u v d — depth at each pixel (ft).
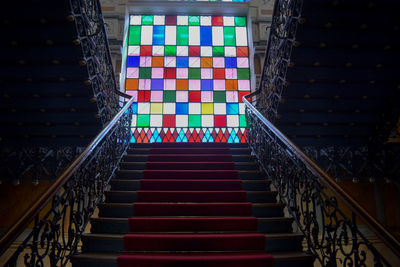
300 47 15.72
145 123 28.99
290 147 11.43
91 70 16.39
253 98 29.25
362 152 20.81
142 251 10.23
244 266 9.39
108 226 11.39
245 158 18.57
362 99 18.60
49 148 20.74
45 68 15.74
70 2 13.35
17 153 20.24
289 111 19.17
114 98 21.61
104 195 13.73
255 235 10.60
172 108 29.63
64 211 9.26
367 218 7.11
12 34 14.25
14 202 21.09
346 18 14.65
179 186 14.83
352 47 15.85
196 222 11.47
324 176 8.89
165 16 32.55
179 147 20.86
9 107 17.81
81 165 10.98
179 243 10.32
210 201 13.70
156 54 31.24
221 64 31.24
